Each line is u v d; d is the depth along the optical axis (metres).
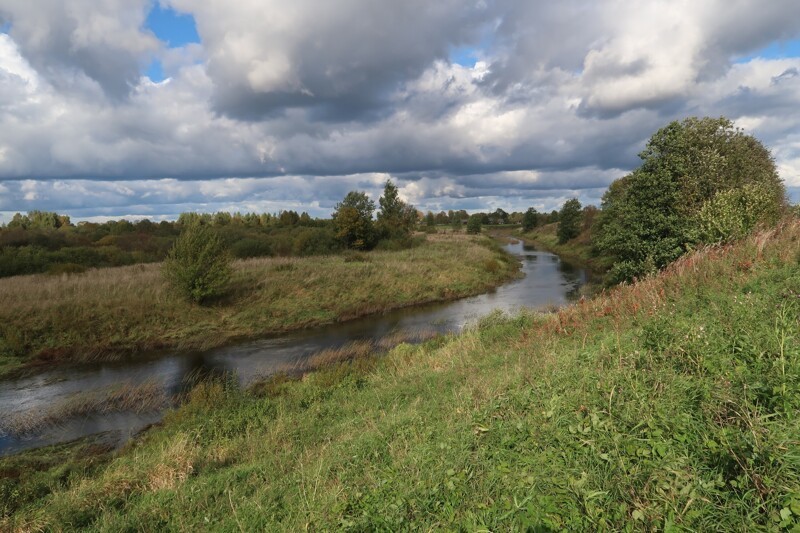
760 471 3.02
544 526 3.13
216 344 19.73
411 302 28.09
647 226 20.48
